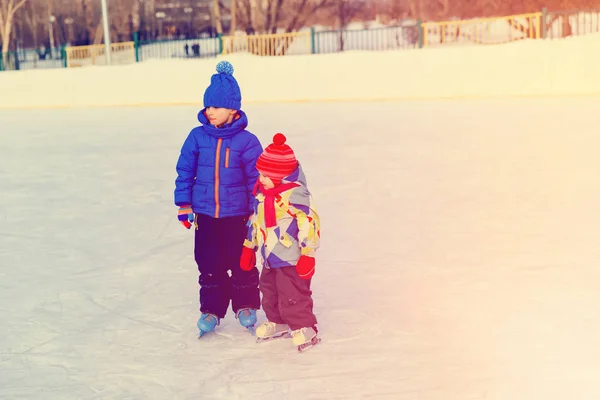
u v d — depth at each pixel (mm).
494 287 6711
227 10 60438
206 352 5422
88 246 8914
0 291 7133
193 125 24047
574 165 13523
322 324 5883
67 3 67875
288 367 5066
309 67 31266
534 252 7906
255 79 31969
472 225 9328
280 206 5223
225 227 5652
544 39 29188
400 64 30281
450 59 29688
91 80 34000
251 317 5684
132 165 15758
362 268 7531
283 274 5301
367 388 4680
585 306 6086
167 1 63062
